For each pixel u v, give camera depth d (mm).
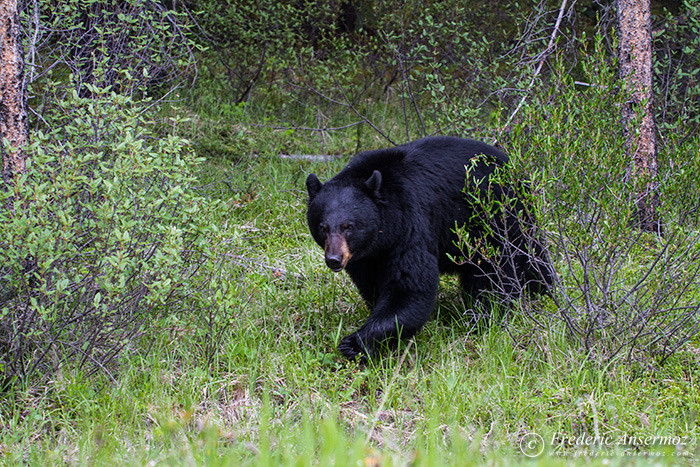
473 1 20641
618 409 7949
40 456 6887
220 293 8703
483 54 18188
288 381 8625
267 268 11703
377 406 8281
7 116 8219
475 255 10000
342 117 20672
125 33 12164
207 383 8406
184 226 8867
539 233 9414
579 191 8836
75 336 8500
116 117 8664
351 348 8922
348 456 6270
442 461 6652
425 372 9133
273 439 7133
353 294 11016
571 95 9016
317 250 12516
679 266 9258
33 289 7770
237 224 13320
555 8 19859
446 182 9648
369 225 8914
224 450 7000
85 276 8281
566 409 8117
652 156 12977
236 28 20234
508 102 16016
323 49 21953
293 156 17875
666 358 9000
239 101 20484
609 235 8656
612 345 9062
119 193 7988
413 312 8984
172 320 9070
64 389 8016
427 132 18438
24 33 11242
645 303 9258
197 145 16797
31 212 7383
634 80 13172
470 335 9883
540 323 9680
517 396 8391
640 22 13148
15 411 7531
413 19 20500
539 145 8844
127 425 7465
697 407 8070
